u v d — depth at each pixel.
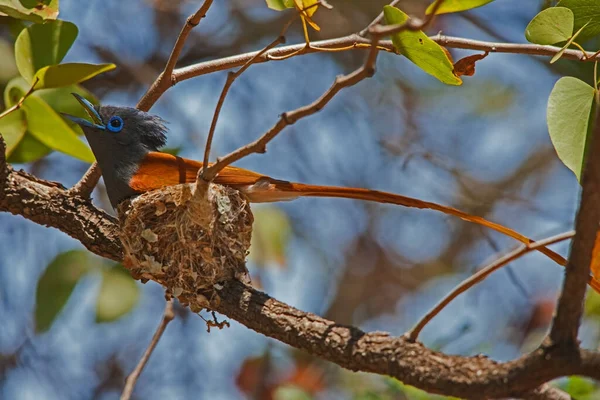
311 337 7.37
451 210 8.85
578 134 7.49
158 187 10.27
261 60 9.09
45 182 9.36
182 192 8.88
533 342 15.64
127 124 10.55
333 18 17.83
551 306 16.11
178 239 8.80
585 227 5.86
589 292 12.22
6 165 9.12
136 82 17.05
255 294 8.28
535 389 6.47
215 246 8.79
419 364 6.65
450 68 8.00
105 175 10.46
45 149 10.50
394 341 6.89
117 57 16.72
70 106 10.77
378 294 19.80
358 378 14.45
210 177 7.90
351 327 7.27
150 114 10.91
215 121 7.39
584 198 5.81
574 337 6.09
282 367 16.00
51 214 9.20
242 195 9.43
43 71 8.39
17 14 8.67
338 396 15.12
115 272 12.88
